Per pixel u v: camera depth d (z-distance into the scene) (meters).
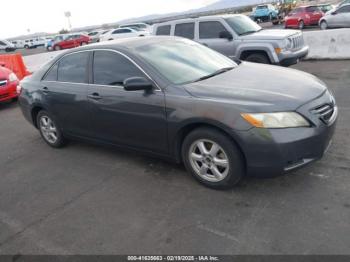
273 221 2.80
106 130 4.14
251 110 2.92
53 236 3.01
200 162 3.41
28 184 4.09
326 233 2.59
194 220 2.96
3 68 8.73
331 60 10.32
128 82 3.42
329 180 3.29
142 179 3.82
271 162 2.93
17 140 5.89
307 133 2.90
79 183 3.94
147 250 2.67
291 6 34.16
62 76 4.61
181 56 4.03
